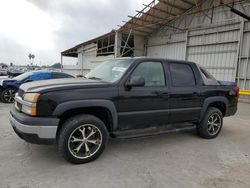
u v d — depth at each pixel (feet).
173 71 15.24
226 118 26.21
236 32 46.85
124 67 13.58
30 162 11.80
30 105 10.90
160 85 14.33
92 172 11.03
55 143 11.42
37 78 32.17
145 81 13.76
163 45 64.95
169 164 12.32
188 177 10.89
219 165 12.42
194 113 16.03
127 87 12.88
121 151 13.96
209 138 17.26
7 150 13.24
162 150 14.40
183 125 16.53
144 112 13.55
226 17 48.65
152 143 15.70
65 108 11.10
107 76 13.85
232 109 18.70
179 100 15.05
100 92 12.04
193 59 56.24
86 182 10.09
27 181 9.95
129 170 11.40
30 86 12.00
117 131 13.14
